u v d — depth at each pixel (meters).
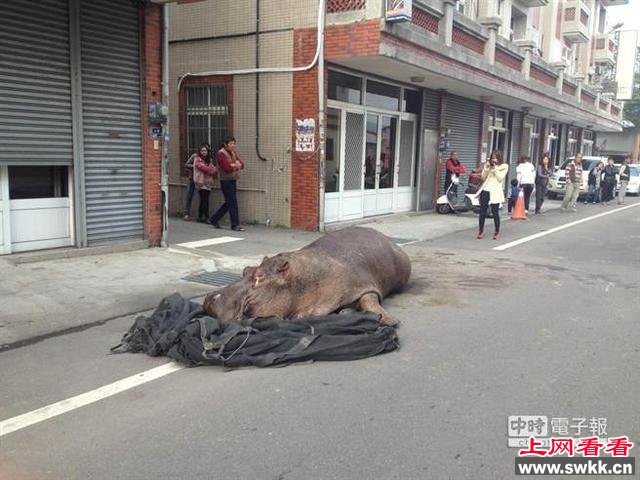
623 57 36.44
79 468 3.54
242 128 13.70
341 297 6.09
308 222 13.03
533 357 5.41
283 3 12.76
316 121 12.66
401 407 4.34
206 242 11.23
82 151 9.03
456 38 15.51
